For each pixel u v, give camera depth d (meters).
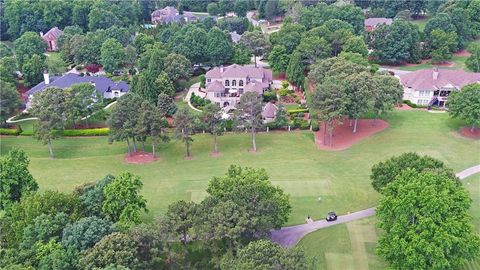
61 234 71.00
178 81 166.88
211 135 131.12
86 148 124.56
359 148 118.75
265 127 131.12
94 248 63.41
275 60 170.50
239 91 154.50
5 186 86.19
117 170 112.38
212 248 70.75
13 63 166.88
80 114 131.88
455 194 71.88
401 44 185.62
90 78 161.00
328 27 191.00
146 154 120.81
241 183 81.44
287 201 81.50
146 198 98.50
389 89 126.25
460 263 65.88
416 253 65.44
